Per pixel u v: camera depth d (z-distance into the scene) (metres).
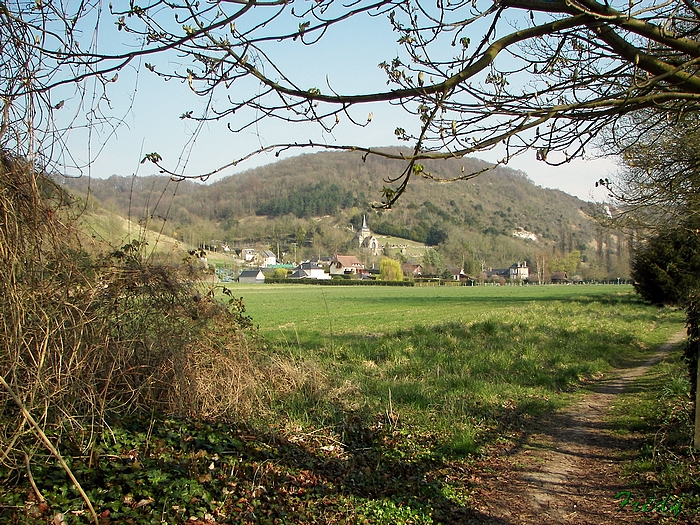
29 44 3.52
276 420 7.86
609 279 112.50
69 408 5.53
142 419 6.50
